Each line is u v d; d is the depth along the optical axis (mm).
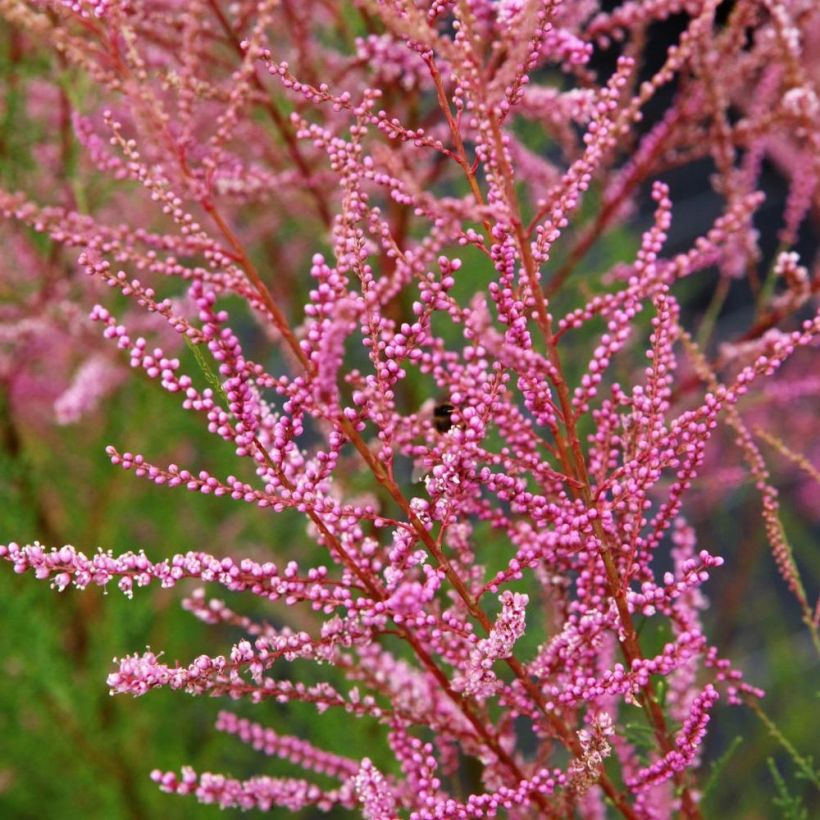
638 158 825
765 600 1527
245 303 988
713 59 784
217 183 769
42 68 839
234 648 644
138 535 1230
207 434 1126
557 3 644
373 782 658
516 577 652
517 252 667
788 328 1310
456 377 648
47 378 1088
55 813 1100
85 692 1018
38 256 913
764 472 690
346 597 644
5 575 944
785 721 1322
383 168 713
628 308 650
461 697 670
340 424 639
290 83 650
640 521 658
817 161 763
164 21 758
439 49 626
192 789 672
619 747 717
